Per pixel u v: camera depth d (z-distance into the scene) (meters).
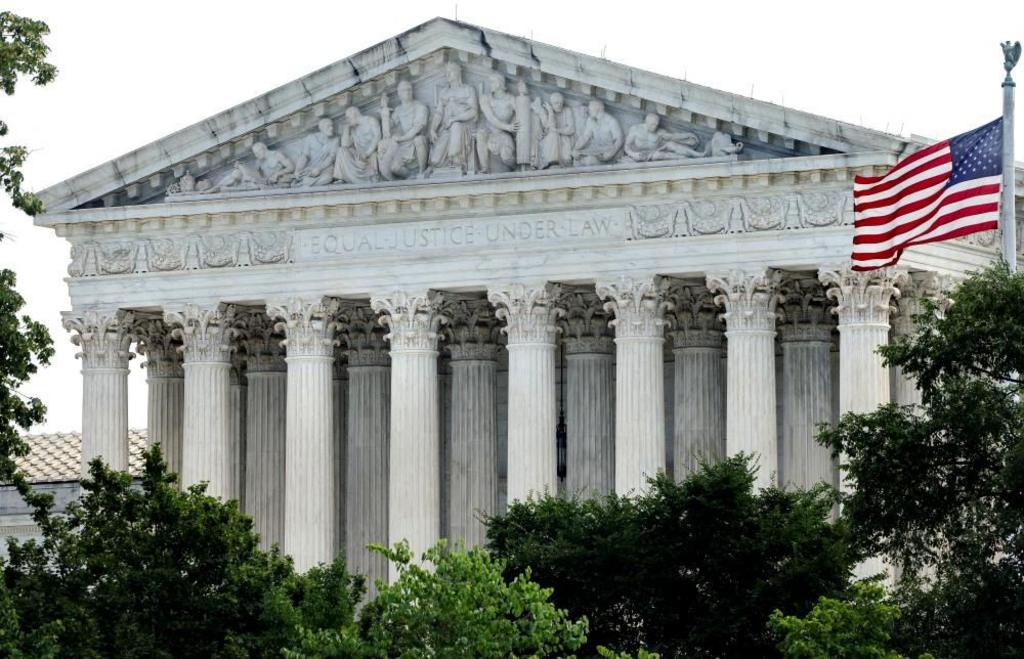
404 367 122.38
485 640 80.50
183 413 132.62
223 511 95.94
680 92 115.44
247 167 125.50
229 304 126.75
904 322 116.69
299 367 124.50
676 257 116.31
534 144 119.44
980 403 90.06
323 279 123.94
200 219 126.00
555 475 120.25
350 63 122.19
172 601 93.62
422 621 81.00
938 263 115.12
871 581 94.75
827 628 82.75
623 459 117.00
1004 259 93.56
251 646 92.62
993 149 96.38
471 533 128.25
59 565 97.06
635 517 100.25
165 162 126.44
